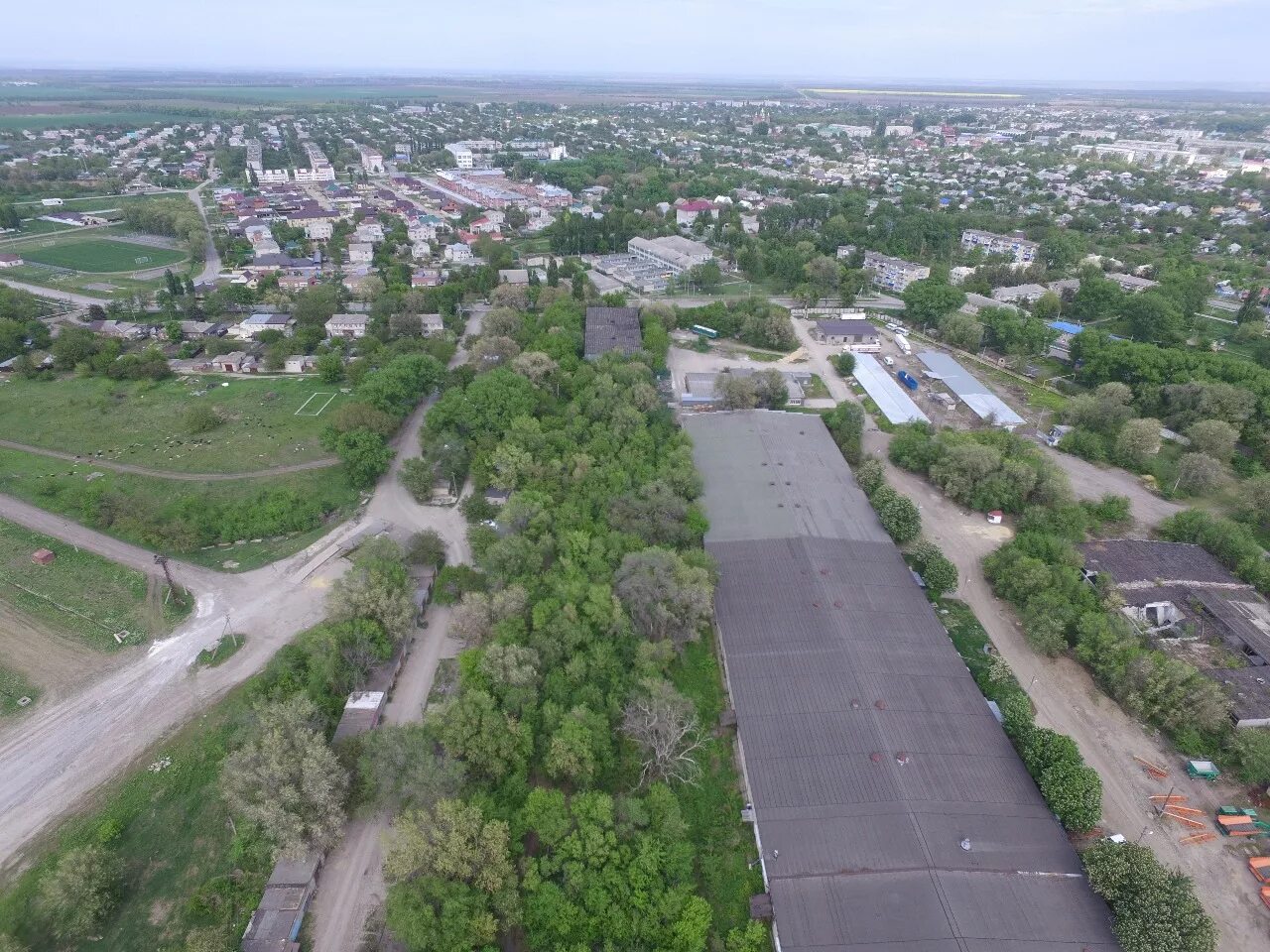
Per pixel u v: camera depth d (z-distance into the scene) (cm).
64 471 13388
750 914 6469
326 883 6744
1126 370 16662
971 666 9269
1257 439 14438
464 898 6053
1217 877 6906
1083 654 9106
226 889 6712
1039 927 6119
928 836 6800
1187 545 11281
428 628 9762
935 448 13450
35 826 7219
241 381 17450
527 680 7994
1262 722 8306
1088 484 13612
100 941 6344
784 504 11838
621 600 9138
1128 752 8212
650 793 7162
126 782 7688
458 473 13212
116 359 17512
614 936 6144
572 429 13475
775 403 16338
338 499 12731
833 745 7712
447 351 17938
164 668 9125
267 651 9412
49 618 9888
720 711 8638
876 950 5919
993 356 19725
